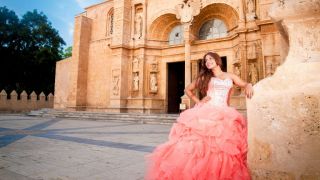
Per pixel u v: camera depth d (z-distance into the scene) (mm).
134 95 23312
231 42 19609
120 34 23469
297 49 2053
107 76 26125
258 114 1950
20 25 42469
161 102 22891
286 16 2107
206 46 20828
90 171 4172
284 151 1782
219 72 2898
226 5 19516
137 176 3852
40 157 5297
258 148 1938
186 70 20141
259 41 16938
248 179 2160
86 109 26844
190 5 20500
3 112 27953
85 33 27891
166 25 23797
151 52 23438
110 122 16641
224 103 2715
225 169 2195
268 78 2061
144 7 23750
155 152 2586
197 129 2424
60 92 29594
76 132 10203
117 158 5215
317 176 1628
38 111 23953
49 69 43625
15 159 5094
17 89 41250
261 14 15531
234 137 2363
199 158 2281
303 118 1723
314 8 1953
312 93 1715
